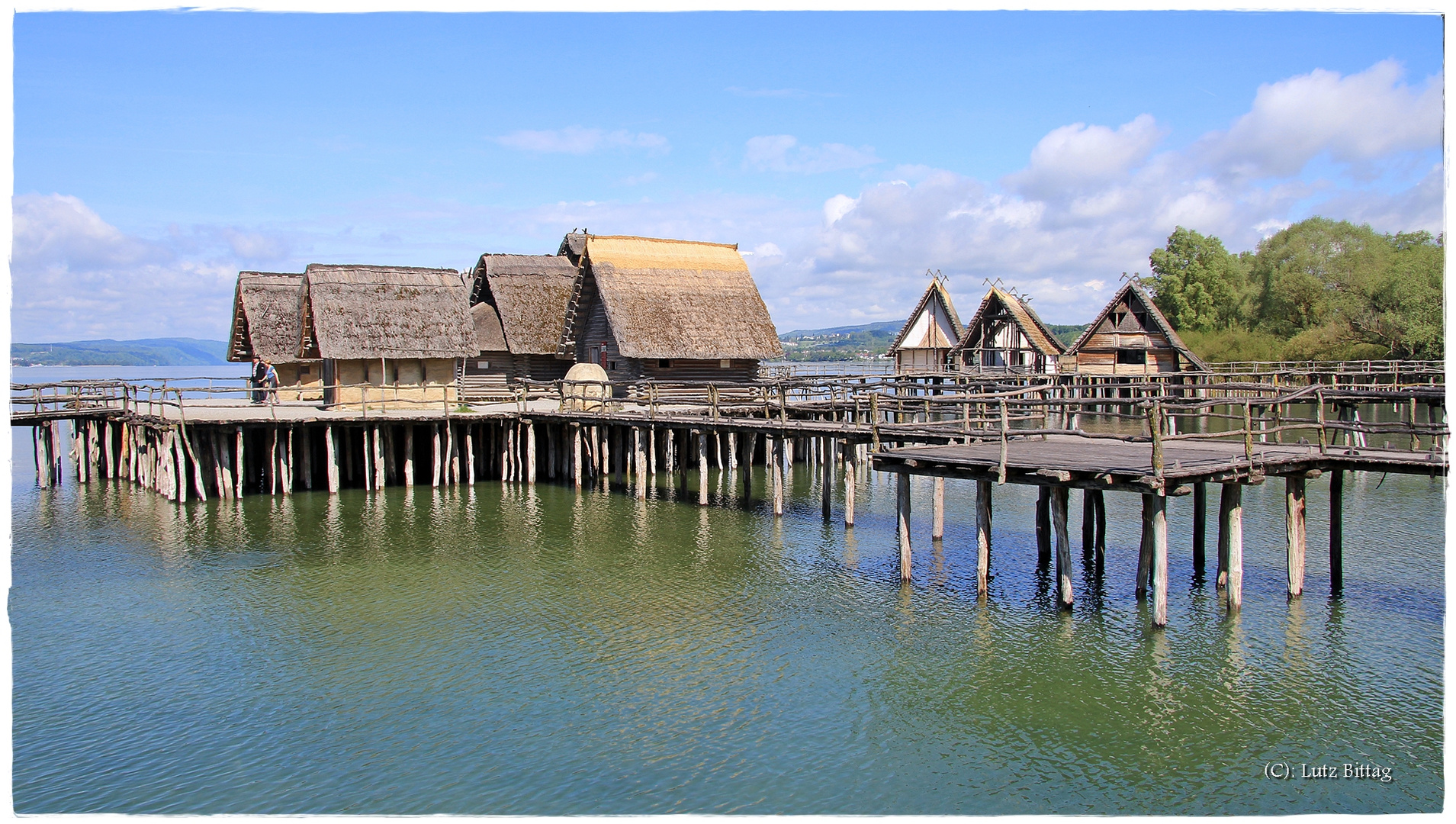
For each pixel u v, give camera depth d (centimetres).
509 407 3189
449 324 3322
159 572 1922
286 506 2586
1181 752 1160
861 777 1116
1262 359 6078
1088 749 1173
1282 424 2139
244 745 1191
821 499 2697
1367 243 6031
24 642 1539
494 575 1903
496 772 1127
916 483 2981
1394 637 1480
